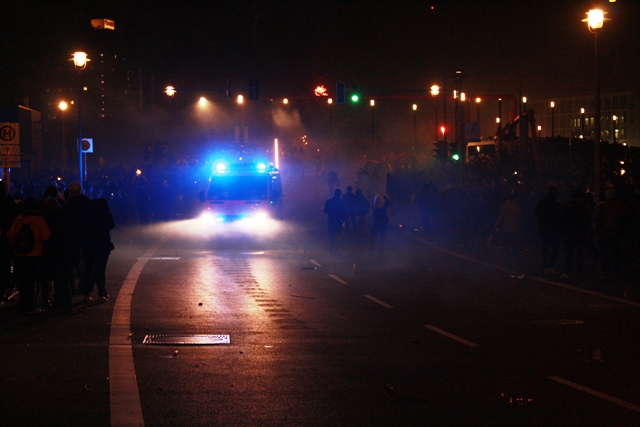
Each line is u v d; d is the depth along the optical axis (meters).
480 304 15.54
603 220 19.23
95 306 15.01
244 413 7.58
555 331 12.56
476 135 42.03
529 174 34.78
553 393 8.48
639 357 10.51
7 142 24.23
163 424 7.18
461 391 8.55
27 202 14.20
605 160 41.47
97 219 15.54
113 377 9.12
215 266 22.12
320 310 14.66
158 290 17.28
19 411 7.62
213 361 10.09
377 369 9.66
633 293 17.14
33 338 11.71
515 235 24.86
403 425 7.20
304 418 7.42
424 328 12.80
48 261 14.13
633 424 7.29
